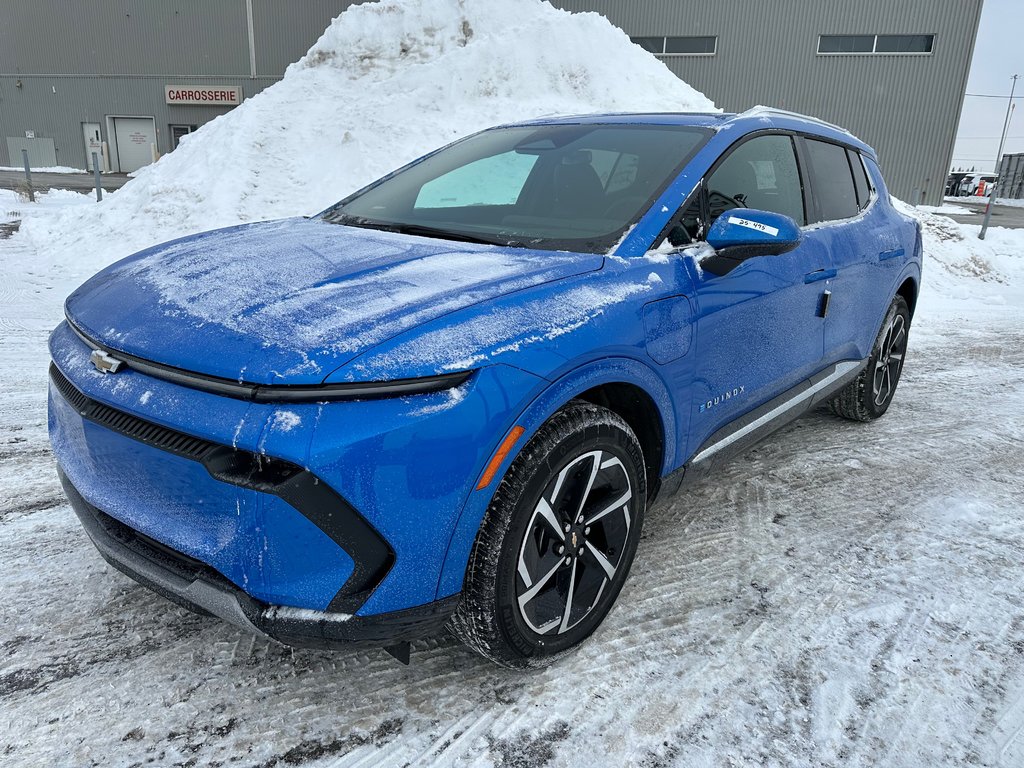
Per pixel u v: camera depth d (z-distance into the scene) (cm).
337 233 245
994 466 360
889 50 2380
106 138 3309
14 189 1841
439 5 1212
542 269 196
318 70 1180
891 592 244
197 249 228
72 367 183
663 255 220
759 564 258
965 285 961
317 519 146
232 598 154
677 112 305
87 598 224
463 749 171
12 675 189
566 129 299
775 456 362
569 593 192
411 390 152
